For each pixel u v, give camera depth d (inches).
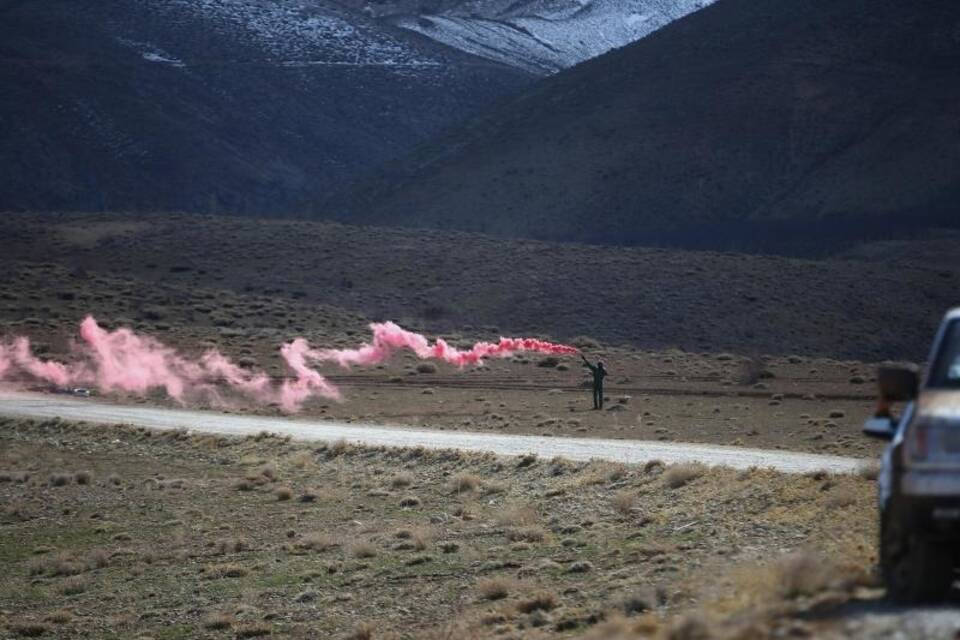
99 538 3914.9
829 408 7106.3
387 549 3240.7
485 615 2256.4
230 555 3459.6
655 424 6373.0
